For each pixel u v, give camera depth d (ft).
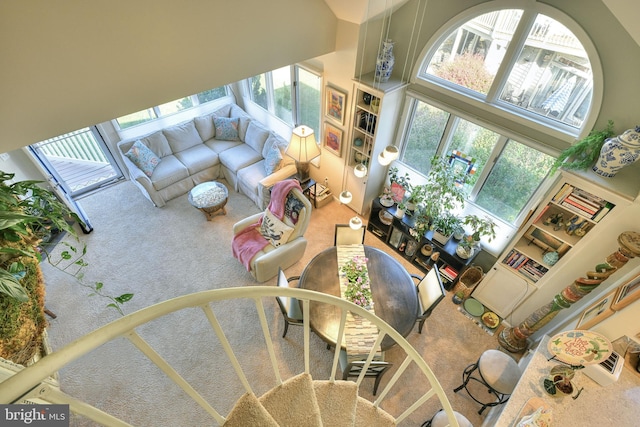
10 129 6.45
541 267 10.18
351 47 11.45
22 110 6.42
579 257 8.93
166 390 9.89
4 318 4.42
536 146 9.59
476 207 12.48
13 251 4.29
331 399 5.93
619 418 7.18
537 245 10.26
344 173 15.46
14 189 5.13
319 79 14.06
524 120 9.68
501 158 11.02
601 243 8.34
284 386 5.53
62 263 13.21
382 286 10.52
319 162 16.51
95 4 6.32
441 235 12.26
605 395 7.53
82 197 16.44
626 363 8.01
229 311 12.04
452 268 12.75
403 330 9.41
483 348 11.28
